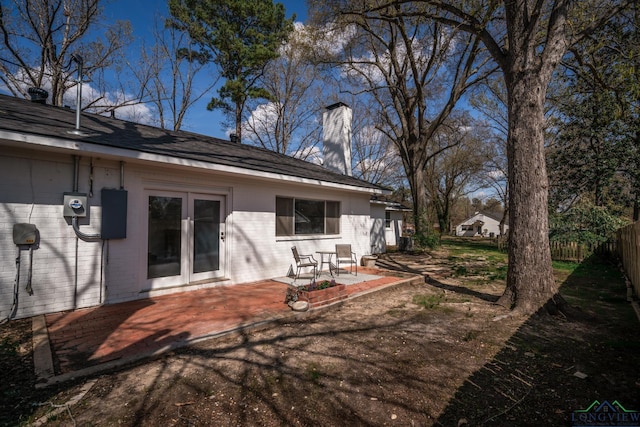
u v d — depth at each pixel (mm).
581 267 11289
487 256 15148
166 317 4840
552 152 15297
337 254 8977
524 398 2875
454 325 4875
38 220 4828
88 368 3148
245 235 7680
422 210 16844
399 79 16516
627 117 11961
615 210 13875
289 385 3043
